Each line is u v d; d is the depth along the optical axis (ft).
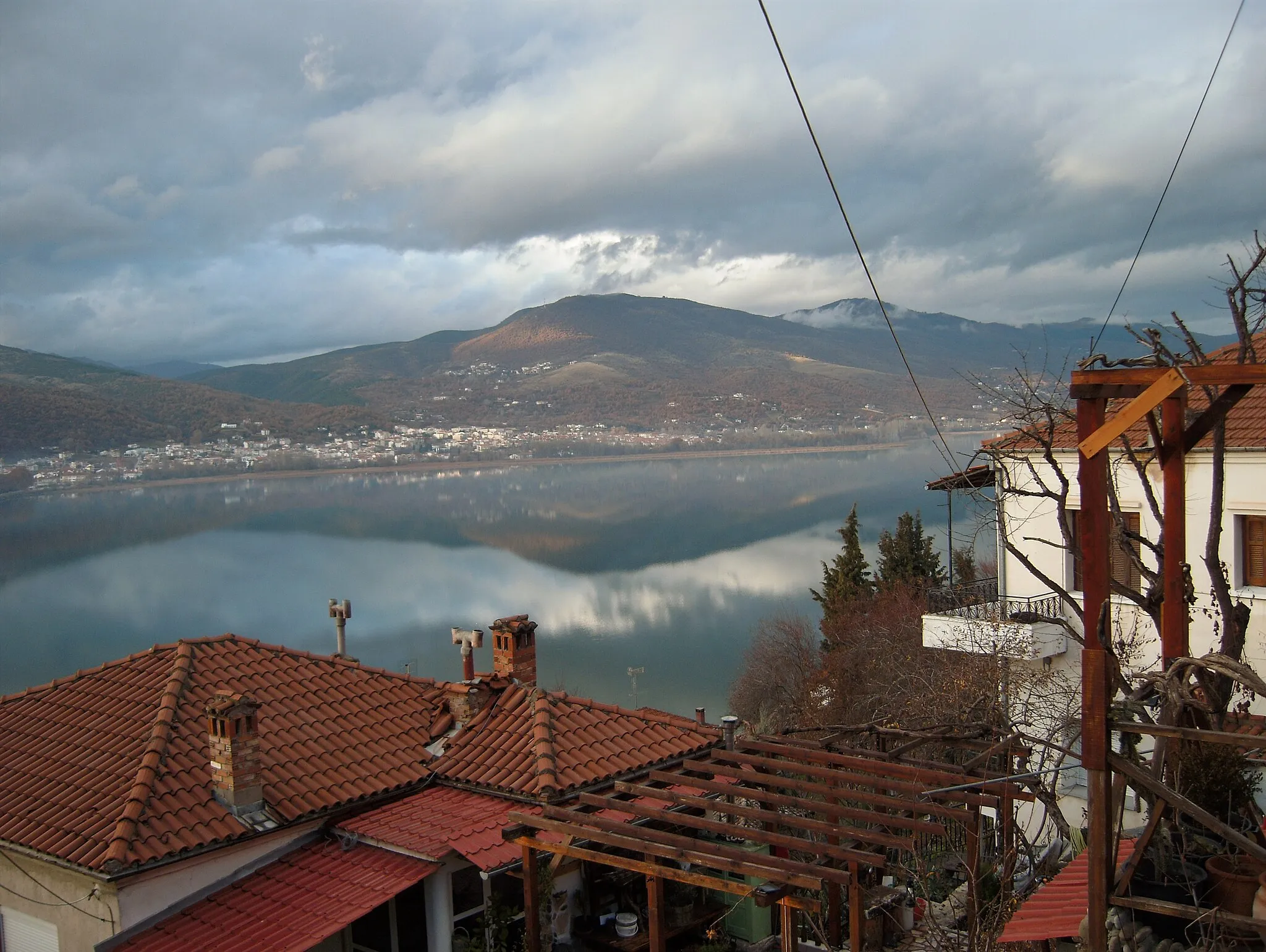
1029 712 54.75
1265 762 28.22
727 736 44.91
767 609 332.60
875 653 124.67
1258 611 52.80
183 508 645.92
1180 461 25.73
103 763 46.96
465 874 43.39
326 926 38.63
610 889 46.50
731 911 44.55
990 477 71.61
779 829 41.93
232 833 42.68
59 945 42.09
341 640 67.15
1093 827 19.57
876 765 35.94
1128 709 20.25
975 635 62.75
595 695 253.44
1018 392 49.67
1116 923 22.27
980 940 31.76
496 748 50.90
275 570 435.53
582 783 46.98
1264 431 53.31
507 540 517.55
